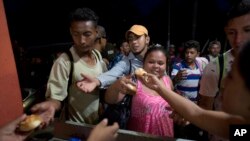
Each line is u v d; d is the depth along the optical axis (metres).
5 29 1.30
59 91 1.47
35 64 4.97
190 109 1.09
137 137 1.22
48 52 6.14
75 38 1.50
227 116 0.96
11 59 1.34
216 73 1.51
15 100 1.39
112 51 3.28
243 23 1.20
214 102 1.57
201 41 7.50
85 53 1.58
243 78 0.65
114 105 1.61
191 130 1.83
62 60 1.49
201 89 1.64
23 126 1.14
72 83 1.54
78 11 1.48
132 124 1.57
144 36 2.11
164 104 1.49
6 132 1.13
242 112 0.72
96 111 1.65
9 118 1.35
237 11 1.21
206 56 4.14
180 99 1.15
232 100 0.72
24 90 2.06
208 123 1.02
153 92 1.53
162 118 1.48
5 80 1.31
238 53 0.69
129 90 1.52
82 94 1.55
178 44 7.85
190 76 2.98
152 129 1.49
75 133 1.33
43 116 1.27
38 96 1.64
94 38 1.54
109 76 1.63
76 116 1.59
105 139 0.89
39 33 7.46
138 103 1.51
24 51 5.26
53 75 1.49
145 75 1.30
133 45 2.04
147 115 1.48
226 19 1.30
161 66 1.66
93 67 1.62
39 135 1.32
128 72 1.95
